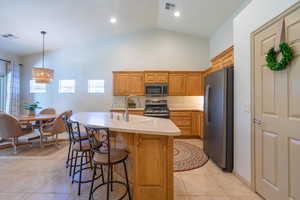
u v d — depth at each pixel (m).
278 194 1.60
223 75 2.43
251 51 2.00
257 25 1.90
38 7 3.21
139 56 5.20
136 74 4.82
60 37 4.58
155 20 4.64
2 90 4.95
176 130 1.55
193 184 2.13
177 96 5.12
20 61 5.40
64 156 3.10
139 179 1.70
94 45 5.26
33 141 4.07
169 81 4.79
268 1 1.73
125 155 1.73
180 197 1.85
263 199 1.81
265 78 1.78
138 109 4.57
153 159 1.69
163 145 1.67
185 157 3.08
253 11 1.97
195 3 3.51
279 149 1.60
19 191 1.95
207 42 5.13
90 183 2.13
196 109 4.56
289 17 1.48
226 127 2.43
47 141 3.91
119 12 3.93
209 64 5.10
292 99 1.46
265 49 1.78
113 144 2.14
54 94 5.33
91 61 5.27
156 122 2.05
